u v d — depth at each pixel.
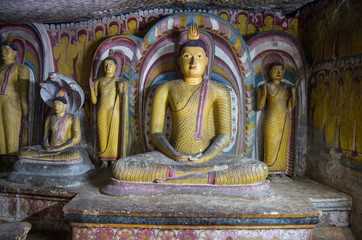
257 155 4.71
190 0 4.45
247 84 4.63
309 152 4.68
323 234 3.65
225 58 4.66
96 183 4.05
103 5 4.30
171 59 4.69
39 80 4.97
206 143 4.10
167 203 3.26
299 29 4.95
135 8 4.65
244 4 4.61
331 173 4.11
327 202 3.69
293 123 4.62
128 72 4.77
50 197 3.72
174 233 3.12
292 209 3.14
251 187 3.48
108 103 4.53
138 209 3.08
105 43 4.78
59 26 5.00
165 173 3.52
